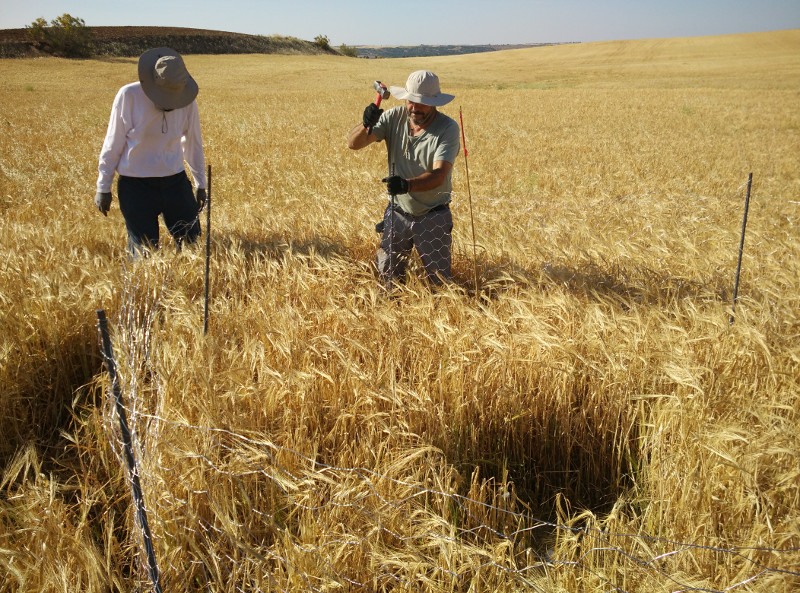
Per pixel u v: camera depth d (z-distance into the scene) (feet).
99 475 9.31
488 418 10.28
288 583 6.85
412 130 14.69
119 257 15.42
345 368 10.00
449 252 15.37
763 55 258.16
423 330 11.51
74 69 179.22
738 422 8.93
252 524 7.93
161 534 7.24
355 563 7.25
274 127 60.85
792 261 16.56
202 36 283.59
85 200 26.30
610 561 7.59
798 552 6.84
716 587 7.08
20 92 110.11
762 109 91.04
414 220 14.99
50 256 15.10
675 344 10.81
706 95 119.03
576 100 109.81
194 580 7.48
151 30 283.79
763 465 7.80
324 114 77.25
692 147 53.78
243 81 161.89
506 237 18.04
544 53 303.48
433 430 9.59
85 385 11.12
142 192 16.19
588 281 15.23
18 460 8.52
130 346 9.23
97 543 8.07
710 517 7.64
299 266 15.16
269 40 314.35
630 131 66.33
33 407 10.85
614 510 8.01
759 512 7.58
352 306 12.61
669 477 8.52
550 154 48.80
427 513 7.84
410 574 7.06
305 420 9.43
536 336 10.40
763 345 10.15
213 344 9.98
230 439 8.64
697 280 15.78
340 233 19.17
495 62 267.80
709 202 28.30
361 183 32.12
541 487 10.09
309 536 7.36
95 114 70.95
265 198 27.12
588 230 20.34
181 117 16.22
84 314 12.21
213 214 21.86
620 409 10.07
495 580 7.29
